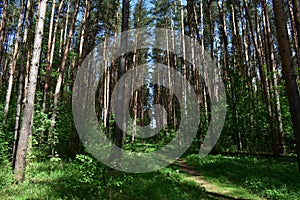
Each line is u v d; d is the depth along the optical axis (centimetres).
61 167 1145
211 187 1013
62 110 1639
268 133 1930
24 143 923
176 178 1080
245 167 1277
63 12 2275
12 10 2423
